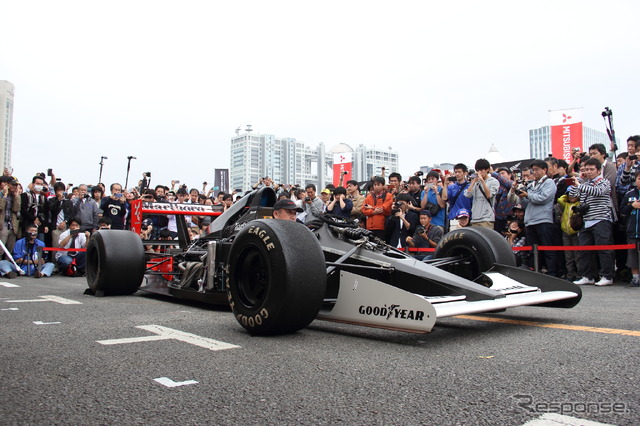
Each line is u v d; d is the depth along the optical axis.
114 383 2.20
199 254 5.12
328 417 1.80
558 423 1.73
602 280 6.94
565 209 7.39
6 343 3.01
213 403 1.94
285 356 2.70
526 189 8.34
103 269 5.39
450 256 4.48
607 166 7.65
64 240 9.66
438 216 8.41
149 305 4.84
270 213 4.82
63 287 6.93
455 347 2.93
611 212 7.24
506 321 3.90
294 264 3.10
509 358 2.65
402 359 2.63
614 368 2.44
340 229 4.00
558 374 2.33
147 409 1.88
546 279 3.82
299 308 3.11
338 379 2.26
